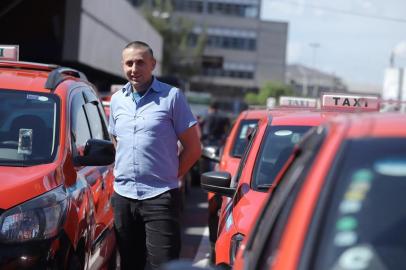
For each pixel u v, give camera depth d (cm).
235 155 893
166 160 524
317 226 216
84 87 660
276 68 10188
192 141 533
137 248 550
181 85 2441
